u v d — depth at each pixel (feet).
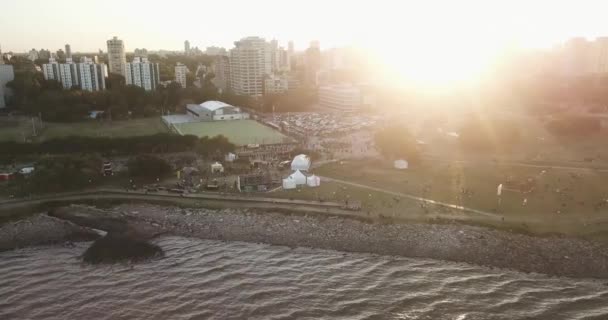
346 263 332.39
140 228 387.75
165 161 549.13
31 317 264.11
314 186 485.15
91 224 401.08
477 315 262.26
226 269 324.19
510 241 351.67
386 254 346.33
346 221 394.52
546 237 354.74
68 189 490.90
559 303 275.39
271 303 276.41
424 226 379.55
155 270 323.57
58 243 377.50
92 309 271.90
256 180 493.36
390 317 260.42
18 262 341.41
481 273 314.35
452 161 590.14
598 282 301.63
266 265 330.34
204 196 462.19
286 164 572.92
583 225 371.56
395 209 413.39
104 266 331.36
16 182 511.40
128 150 635.66
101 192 483.10
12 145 612.29
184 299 282.15
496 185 479.41
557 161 578.66
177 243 372.58
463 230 370.12
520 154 624.59
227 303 276.62
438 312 265.34
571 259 327.06
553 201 425.69
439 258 337.72
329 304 275.18
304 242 368.48
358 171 545.85
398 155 574.97
